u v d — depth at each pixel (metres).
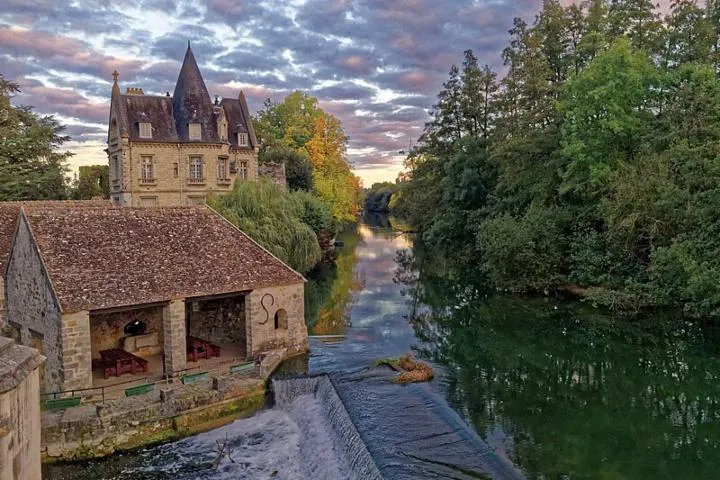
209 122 46.25
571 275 31.89
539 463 13.35
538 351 23.06
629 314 26.92
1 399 7.06
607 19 37.78
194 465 14.47
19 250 18.62
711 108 26.30
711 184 23.89
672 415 16.48
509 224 34.19
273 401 17.89
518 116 43.50
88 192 53.97
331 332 26.28
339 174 71.81
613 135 30.50
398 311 31.52
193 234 20.59
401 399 16.64
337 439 15.14
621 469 13.16
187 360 19.98
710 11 36.41
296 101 76.00
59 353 16.16
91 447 14.66
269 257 21.38
